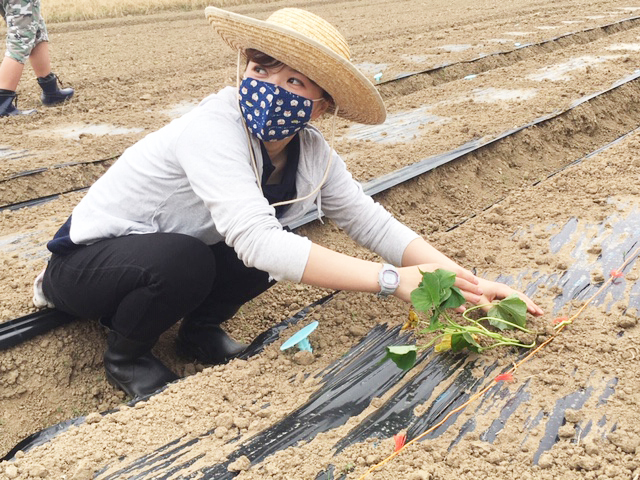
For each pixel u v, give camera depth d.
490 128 5.93
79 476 2.23
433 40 10.63
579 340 2.79
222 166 2.39
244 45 2.39
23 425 3.04
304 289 3.94
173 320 2.79
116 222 2.68
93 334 3.33
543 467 2.18
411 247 2.80
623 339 2.78
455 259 3.64
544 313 3.03
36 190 4.93
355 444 2.34
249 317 3.70
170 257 2.59
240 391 2.67
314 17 2.38
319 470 2.23
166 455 2.36
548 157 5.95
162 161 2.56
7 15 6.56
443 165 5.18
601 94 6.89
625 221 3.92
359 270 2.47
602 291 3.18
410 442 2.32
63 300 2.90
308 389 2.66
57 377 3.19
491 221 4.12
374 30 12.32
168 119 6.39
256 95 2.38
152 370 2.96
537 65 8.34
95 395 3.19
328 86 2.38
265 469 2.26
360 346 2.91
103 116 6.56
